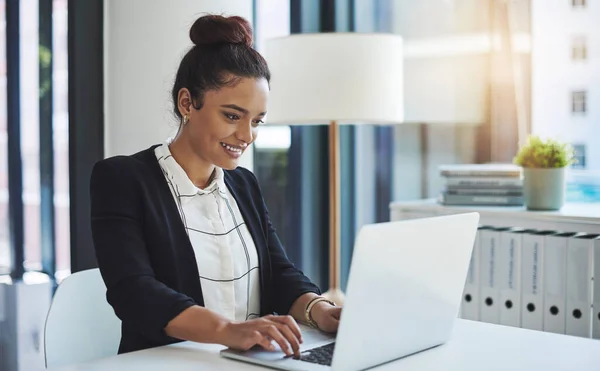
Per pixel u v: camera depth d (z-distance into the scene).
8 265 4.04
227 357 1.38
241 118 1.65
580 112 2.98
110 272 1.52
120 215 1.58
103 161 1.66
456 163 3.31
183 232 1.65
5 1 3.90
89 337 1.72
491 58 3.18
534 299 2.63
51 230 3.80
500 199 2.84
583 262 2.52
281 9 3.81
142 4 2.83
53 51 3.63
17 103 3.90
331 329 1.58
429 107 3.39
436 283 1.42
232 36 1.67
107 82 2.97
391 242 1.28
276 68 2.89
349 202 3.73
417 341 1.42
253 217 1.83
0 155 4.01
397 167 3.52
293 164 3.83
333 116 2.79
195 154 1.72
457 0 3.27
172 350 1.44
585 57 2.95
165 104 2.81
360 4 3.60
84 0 2.99
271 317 1.42
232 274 1.71
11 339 3.36
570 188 3.04
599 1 2.91
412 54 3.43
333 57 2.79
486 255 2.73
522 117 3.12
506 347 1.49
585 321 2.53
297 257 3.86
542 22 3.05
